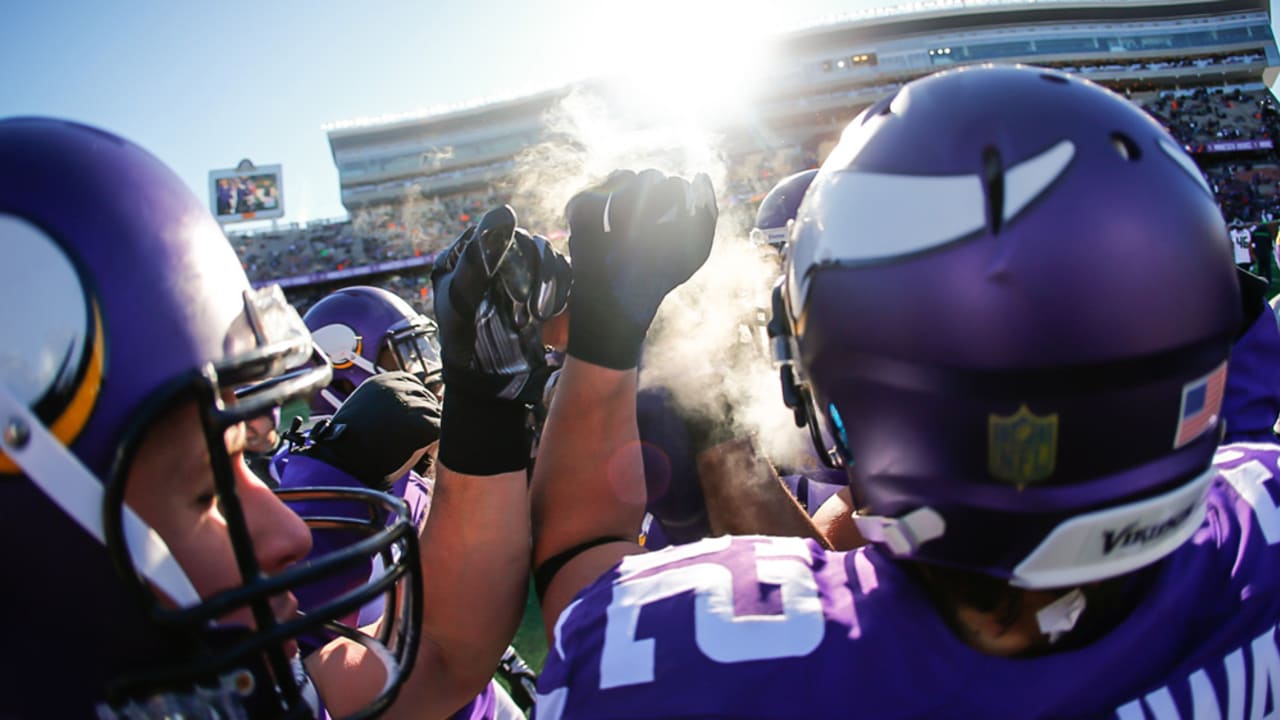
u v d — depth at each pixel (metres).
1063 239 0.65
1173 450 0.69
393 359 2.98
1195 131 37.41
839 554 0.85
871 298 0.72
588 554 1.02
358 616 1.62
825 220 0.79
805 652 0.72
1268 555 0.87
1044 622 0.74
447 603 1.01
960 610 0.75
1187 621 0.80
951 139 0.71
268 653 0.76
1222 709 0.79
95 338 0.65
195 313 0.71
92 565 0.66
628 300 1.02
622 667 0.73
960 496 0.70
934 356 0.68
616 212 1.00
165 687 0.70
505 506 0.98
